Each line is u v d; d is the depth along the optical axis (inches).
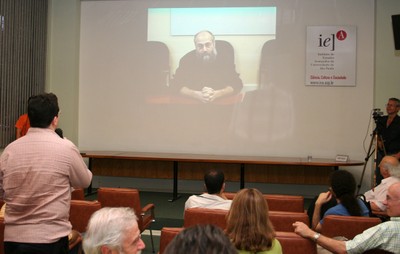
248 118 268.8
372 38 256.2
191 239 29.8
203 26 273.7
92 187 284.0
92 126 285.0
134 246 48.4
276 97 266.1
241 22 269.7
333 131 260.8
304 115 263.6
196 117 274.2
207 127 273.1
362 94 257.9
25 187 69.9
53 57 286.0
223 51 271.9
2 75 239.0
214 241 29.6
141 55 279.6
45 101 73.2
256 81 268.2
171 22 276.5
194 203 113.8
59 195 71.4
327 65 260.4
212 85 272.7
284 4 265.1
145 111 279.4
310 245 79.4
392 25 247.8
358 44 257.6
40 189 69.8
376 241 77.8
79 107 286.5
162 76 277.7
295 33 264.1
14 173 70.4
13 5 246.8
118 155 246.2
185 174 264.8
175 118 276.5
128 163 269.9
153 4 278.2
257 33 268.2
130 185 281.4
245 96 269.3
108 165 271.9
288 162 228.4
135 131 280.5
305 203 245.6
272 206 127.3
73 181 74.4
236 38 270.4
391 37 253.3
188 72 275.1
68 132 283.1
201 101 273.6
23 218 70.2
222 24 271.9
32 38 266.5
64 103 283.6
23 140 72.6
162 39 277.7
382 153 227.8
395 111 224.2
